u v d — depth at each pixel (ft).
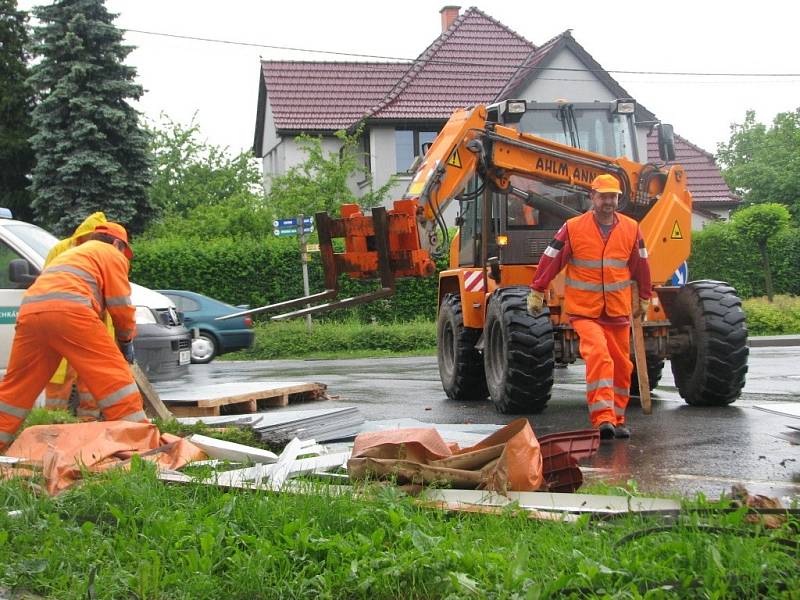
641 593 12.18
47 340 22.22
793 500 16.48
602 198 27.27
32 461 19.24
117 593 13.28
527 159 35.24
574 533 14.58
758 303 88.17
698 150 135.95
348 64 128.77
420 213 34.06
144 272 91.50
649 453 25.09
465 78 119.75
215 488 17.42
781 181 166.91
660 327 34.19
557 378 50.80
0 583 13.50
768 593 12.04
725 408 34.01
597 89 111.34
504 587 12.32
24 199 128.16
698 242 100.12
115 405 22.45
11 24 128.36
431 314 94.53
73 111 100.48
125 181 101.86
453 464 17.69
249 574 13.21
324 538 14.35
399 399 40.52
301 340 79.10
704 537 13.44
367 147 118.52
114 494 16.80
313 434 27.17
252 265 92.68
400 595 12.80
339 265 33.27
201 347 70.23
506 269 36.83
